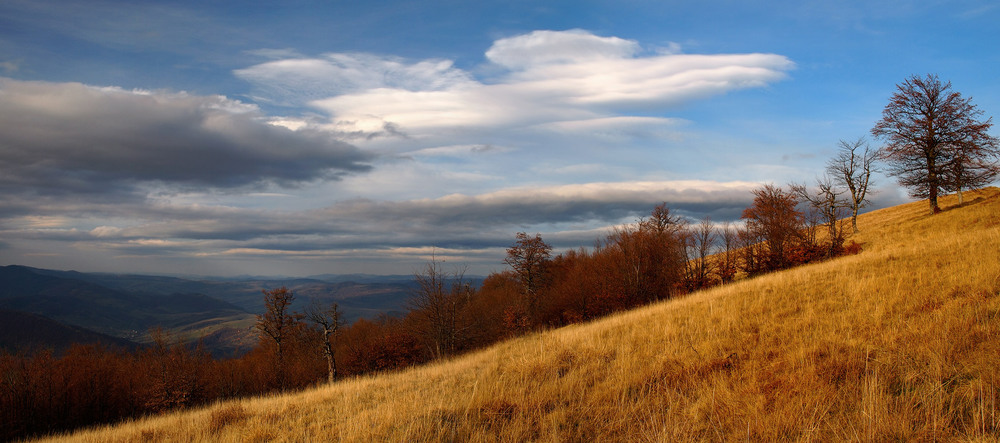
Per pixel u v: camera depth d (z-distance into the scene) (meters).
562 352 11.15
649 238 45.78
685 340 10.97
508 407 7.74
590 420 6.95
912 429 5.41
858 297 11.62
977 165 37.78
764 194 40.91
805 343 8.84
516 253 53.38
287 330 47.50
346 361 45.69
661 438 5.84
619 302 41.44
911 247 18.39
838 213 39.75
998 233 16.33
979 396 5.78
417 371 14.74
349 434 7.42
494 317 52.97
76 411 31.55
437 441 6.50
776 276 19.11
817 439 5.46
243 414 10.65
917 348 7.44
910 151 39.38
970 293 9.77
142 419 15.16
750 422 6.10
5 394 28.12
